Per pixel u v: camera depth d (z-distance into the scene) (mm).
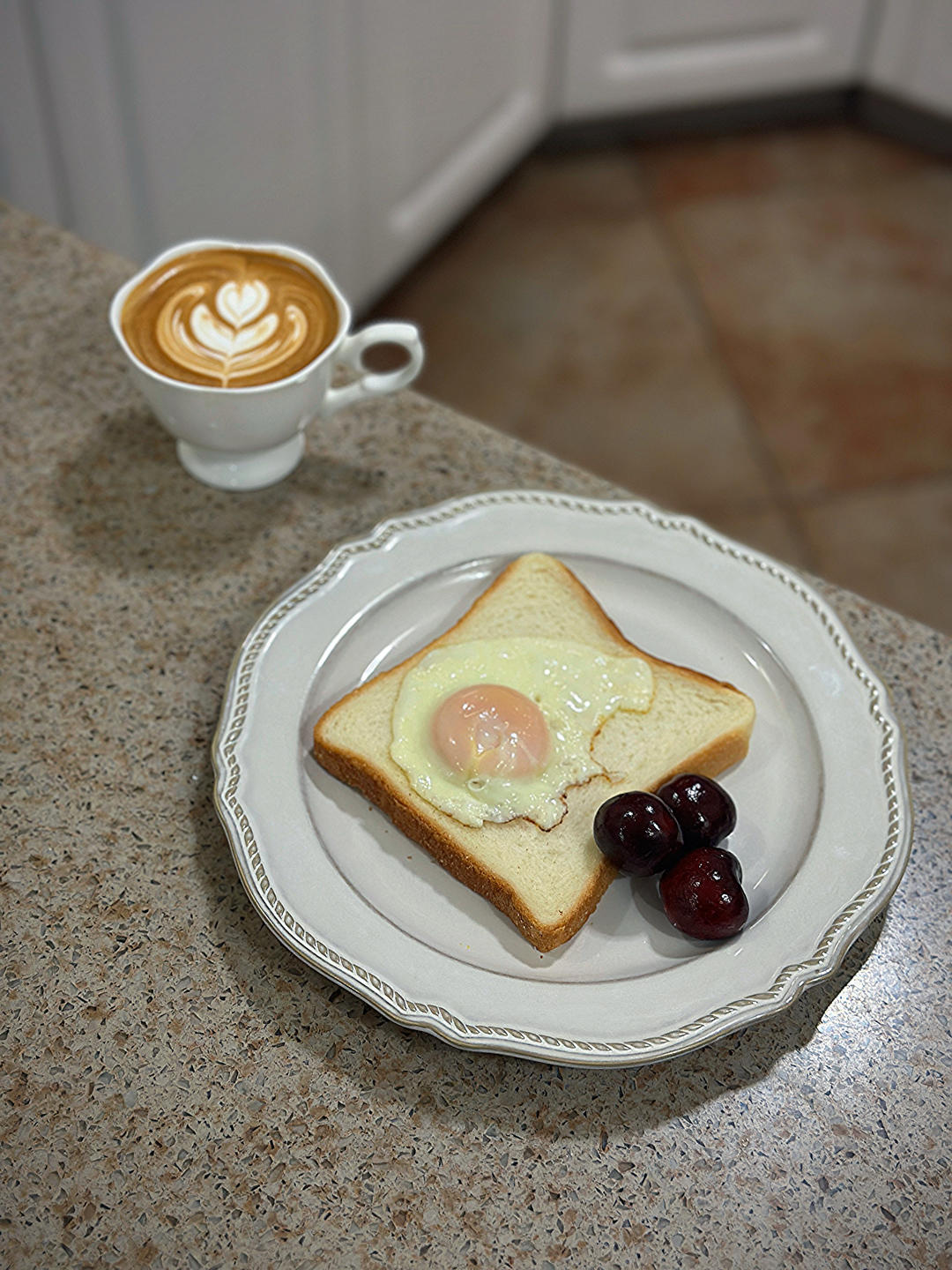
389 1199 383
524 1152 392
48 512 556
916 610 1218
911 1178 389
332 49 1117
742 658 493
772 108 1666
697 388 1393
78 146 979
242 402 496
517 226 1557
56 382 609
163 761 479
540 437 1343
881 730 460
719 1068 409
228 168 1107
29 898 441
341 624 493
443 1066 407
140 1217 378
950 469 1324
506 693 454
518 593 499
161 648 513
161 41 969
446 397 1376
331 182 1228
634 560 518
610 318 1460
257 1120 396
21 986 421
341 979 394
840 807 441
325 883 420
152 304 530
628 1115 399
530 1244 376
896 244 1551
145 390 506
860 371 1411
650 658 481
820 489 1306
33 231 684
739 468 1322
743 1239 378
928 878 452
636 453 1333
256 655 477
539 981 403
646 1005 393
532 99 1470
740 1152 393
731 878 405
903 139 1678
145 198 1059
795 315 1468
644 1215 381
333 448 584
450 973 400
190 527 552
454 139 1371
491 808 438
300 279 545
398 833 447
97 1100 398
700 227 1565
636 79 1518
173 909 440
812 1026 418
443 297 1476
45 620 519
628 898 432
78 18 907
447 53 1267
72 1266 369
